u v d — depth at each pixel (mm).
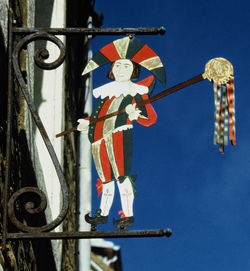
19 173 7898
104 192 7027
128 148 7195
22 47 6867
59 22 11383
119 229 6793
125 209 6914
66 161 11453
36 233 6414
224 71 6973
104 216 6898
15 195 6484
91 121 7336
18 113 7984
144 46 7344
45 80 10945
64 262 11039
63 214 6484
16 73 6766
